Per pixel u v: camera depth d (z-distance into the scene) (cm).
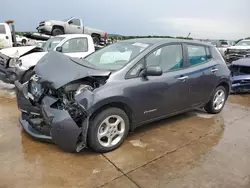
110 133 305
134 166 277
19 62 600
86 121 277
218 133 380
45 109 287
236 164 287
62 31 1402
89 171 264
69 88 290
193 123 423
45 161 280
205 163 287
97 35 1519
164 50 365
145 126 401
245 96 659
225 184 248
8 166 267
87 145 296
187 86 387
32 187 234
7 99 550
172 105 375
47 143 324
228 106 547
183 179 255
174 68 374
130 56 343
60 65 307
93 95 278
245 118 460
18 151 301
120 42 407
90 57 402
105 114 291
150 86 331
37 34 1305
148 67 321
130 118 328
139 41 383
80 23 1458
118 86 299
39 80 306
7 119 412
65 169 266
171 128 396
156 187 241
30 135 336
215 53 464
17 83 375
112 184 243
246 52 1327
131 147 323
